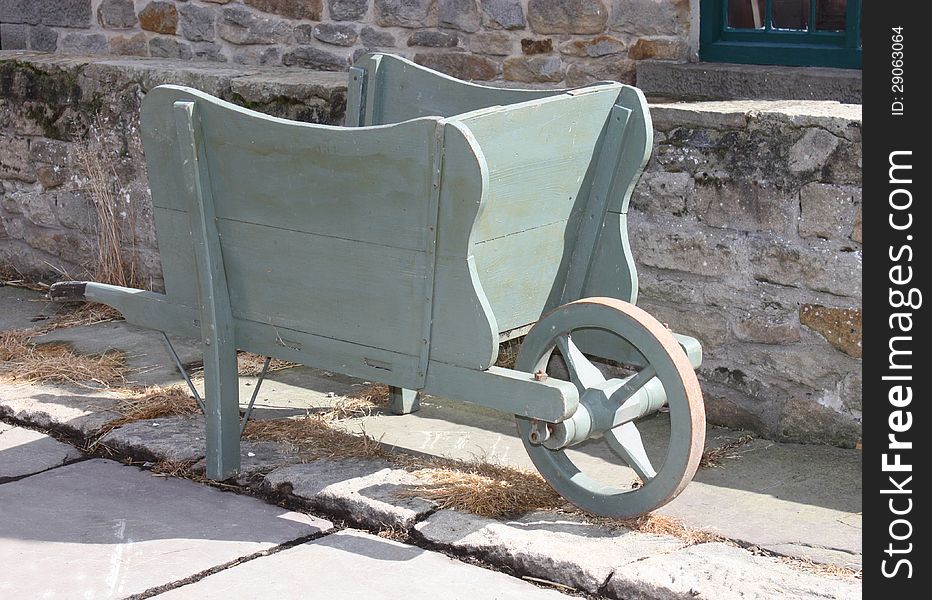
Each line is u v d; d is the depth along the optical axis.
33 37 6.81
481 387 3.20
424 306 3.22
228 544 3.35
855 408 3.91
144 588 3.10
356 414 4.33
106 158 5.68
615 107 3.46
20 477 3.84
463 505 3.47
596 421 3.27
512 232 3.28
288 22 5.90
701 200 4.08
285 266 3.48
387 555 3.28
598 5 5.04
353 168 3.22
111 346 5.14
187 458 3.88
